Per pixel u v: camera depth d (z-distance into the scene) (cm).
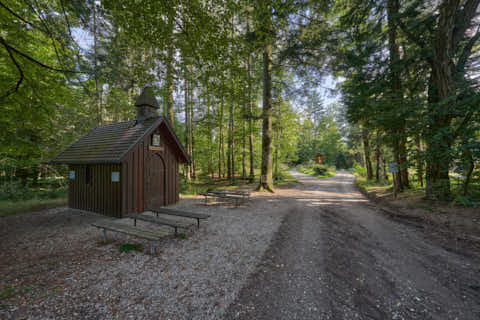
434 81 927
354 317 257
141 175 845
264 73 1503
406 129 957
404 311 269
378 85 1048
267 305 280
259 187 1529
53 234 575
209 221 709
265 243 508
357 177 2727
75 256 431
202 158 2673
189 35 518
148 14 462
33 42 611
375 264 401
